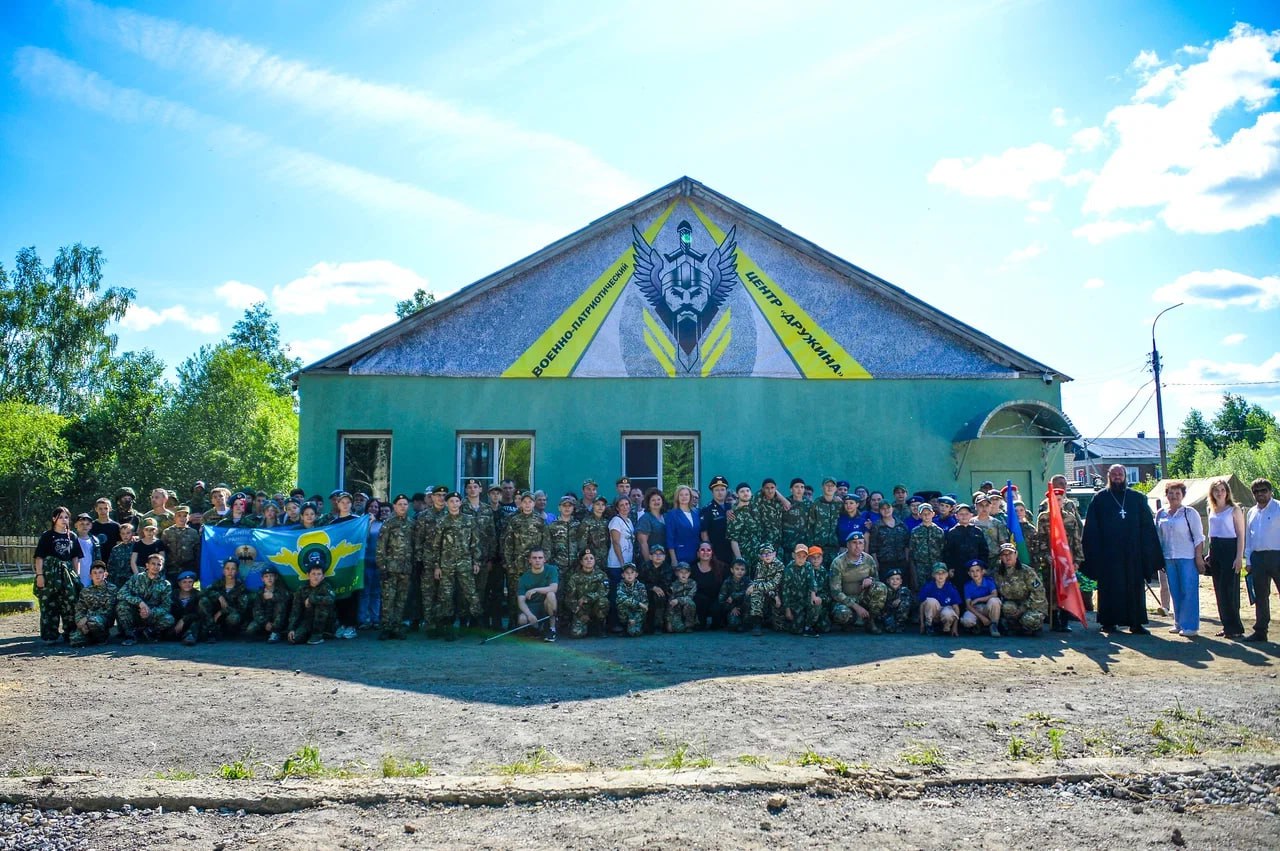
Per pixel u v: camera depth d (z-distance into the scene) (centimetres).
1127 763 520
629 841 417
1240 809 460
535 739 579
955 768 512
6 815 457
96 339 4409
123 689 747
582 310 1477
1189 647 934
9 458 3688
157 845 420
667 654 911
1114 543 1047
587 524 1125
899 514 1259
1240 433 5488
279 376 5553
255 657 912
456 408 1435
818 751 550
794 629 1049
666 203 1512
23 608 1455
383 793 470
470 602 1071
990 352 1494
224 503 1177
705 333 1486
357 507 1231
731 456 1459
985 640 996
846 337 1495
